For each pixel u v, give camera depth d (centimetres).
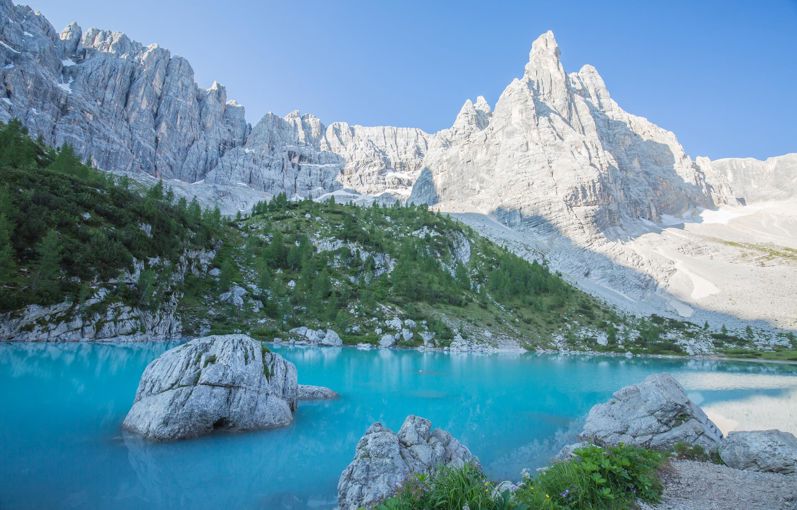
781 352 16038
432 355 9325
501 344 12344
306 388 4259
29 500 1761
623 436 3064
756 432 2484
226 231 15388
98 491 1912
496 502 1152
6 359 4653
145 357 5556
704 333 18412
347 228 17550
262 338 9212
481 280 18275
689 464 2192
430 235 19938
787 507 1491
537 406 4531
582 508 1276
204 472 2233
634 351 13875
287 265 13975
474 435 3322
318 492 2088
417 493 1238
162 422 2586
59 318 6256
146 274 7819
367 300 12362
